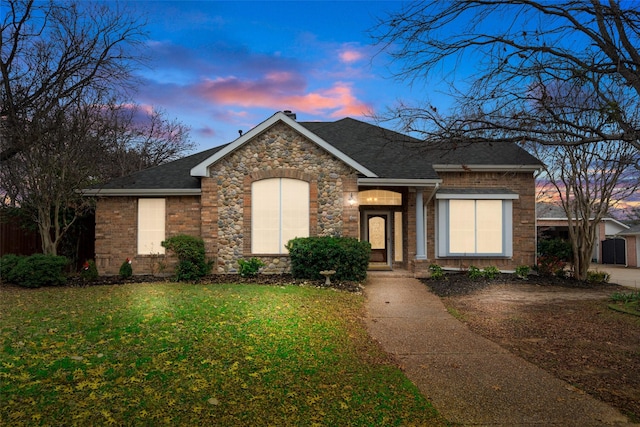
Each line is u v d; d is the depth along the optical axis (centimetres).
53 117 1546
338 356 695
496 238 1781
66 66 1542
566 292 1381
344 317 971
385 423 480
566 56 589
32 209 1628
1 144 1501
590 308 1138
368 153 1798
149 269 1636
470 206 1786
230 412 476
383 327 934
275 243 1539
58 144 1533
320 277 1419
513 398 566
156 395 498
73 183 1562
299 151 1536
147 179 1692
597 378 645
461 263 1788
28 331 750
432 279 1561
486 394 579
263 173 1531
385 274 1627
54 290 1275
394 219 1780
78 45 1530
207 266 1498
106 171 2370
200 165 1503
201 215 1552
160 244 1580
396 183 1583
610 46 584
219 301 1023
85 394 492
